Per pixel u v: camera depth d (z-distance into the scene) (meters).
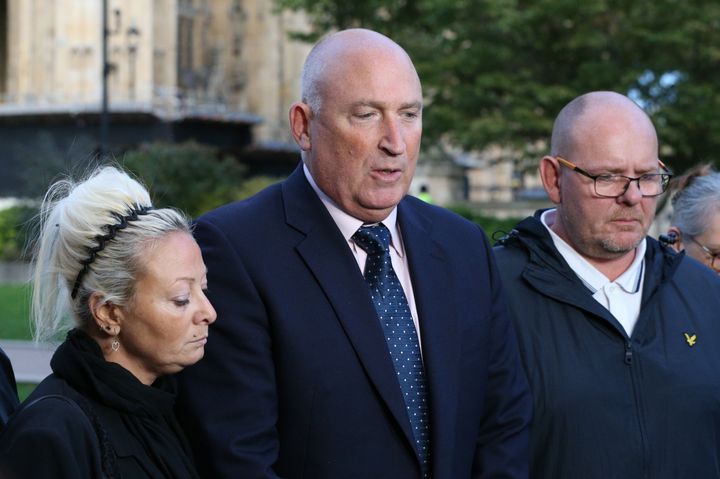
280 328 3.88
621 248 4.52
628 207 4.48
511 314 4.65
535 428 4.48
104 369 3.44
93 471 3.29
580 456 4.41
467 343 4.13
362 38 3.88
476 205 50.12
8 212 38.22
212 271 3.94
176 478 3.50
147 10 57.38
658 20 29.64
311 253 3.98
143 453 3.47
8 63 65.00
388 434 3.87
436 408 3.93
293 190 4.12
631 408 4.45
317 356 3.87
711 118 29.22
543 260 4.70
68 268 3.53
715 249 5.32
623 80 29.11
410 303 4.10
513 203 49.88
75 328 3.59
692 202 5.37
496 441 4.23
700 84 30.39
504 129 29.70
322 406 3.84
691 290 4.73
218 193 39.31
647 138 4.50
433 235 4.24
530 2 30.45
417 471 3.89
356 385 3.87
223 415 3.81
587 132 4.50
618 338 4.54
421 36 33.84
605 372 4.49
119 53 56.94
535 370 4.52
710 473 4.50
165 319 3.50
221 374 3.86
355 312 3.92
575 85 30.09
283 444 3.88
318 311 3.92
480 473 4.20
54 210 3.59
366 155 3.82
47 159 38.88
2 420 3.66
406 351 4.00
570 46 29.41
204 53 67.50
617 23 30.39
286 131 71.06
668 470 4.42
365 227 4.06
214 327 3.89
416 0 33.47
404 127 3.86
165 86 60.44
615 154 4.44
